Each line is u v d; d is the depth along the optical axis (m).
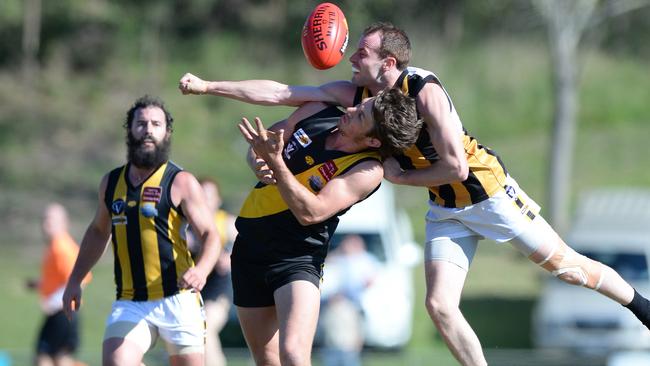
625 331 53.28
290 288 19.44
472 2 128.25
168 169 22.28
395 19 121.31
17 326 56.69
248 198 20.39
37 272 73.12
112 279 70.62
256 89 20.02
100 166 102.88
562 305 54.59
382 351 50.38
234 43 126.50
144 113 22.05
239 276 20.27
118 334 21.70
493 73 129.75
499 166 20.53
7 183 96.12
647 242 57.34
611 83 133.75
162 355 40.91
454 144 18.94
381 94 18.72
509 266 83.94
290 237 19.59
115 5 120.44
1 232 84.00
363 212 55.41
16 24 116.31
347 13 99.31
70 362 35.81
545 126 122.88
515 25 132.75
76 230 84.81
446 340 20.19
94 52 121.88
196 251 30.70
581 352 46.22
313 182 19.25
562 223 92.56
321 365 44.09
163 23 124.62
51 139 106.69
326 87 20.06
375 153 19.47
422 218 95.06
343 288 49.03
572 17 94.06
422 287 72.62
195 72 122.31
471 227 20.59
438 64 128.50
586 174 110.56
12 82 117.62
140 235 21.98
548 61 132.00
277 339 20.73
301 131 19.59
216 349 32.41
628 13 127.44
